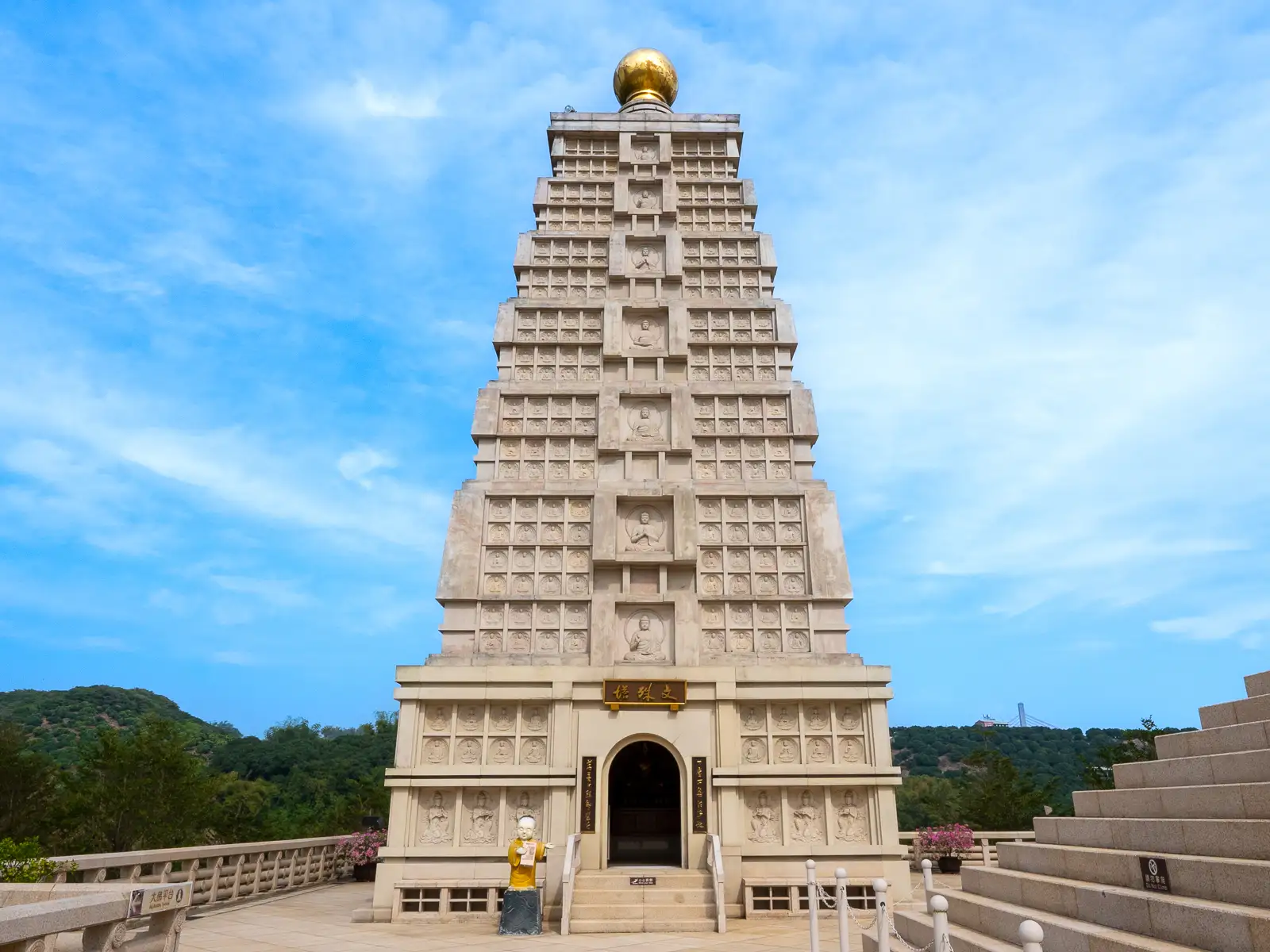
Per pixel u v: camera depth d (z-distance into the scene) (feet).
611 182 121.90
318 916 78.59
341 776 252.83
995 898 47.29
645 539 95.09
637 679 85.30
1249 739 40.32
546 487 97.09
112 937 33.60
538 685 85.46
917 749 321.52
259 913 79.82
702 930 70.95
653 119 126.00
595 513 94.68
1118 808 44.55
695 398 103.81
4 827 141.28
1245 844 34.47
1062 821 47.01
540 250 115.24
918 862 110.11
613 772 112.27
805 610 92.43
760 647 90.99
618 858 93.61
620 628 90.38
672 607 91.04
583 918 71.82
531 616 91.25
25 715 291.38
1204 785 39.40
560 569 93.86
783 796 83.25
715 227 118.83
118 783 153.48
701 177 123.95
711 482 98.94
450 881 78.69
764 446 101.35
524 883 70.13
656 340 107.34
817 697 85.71
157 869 72.84
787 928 71.77
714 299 111.34
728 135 125.70
